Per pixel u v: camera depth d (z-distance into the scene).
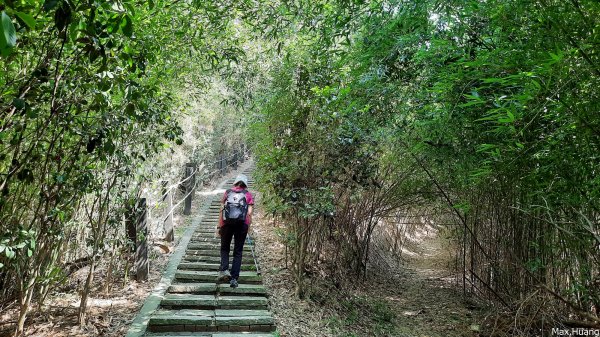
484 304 5.65
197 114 9.05
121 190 4.46
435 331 5.07
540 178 3.16
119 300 4.47
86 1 1.84
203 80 6.98
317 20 4.07
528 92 2.25
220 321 3.91
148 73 4.17
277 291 5.11
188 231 7.29
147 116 3.79
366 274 7.16
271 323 4.01
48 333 3.56
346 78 4.89
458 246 7.17
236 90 7.04
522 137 3.02
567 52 2.11
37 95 2.51
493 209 5.03
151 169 5.81
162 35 3.88
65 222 3.53
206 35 4.63
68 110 2.79
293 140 5.09
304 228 5.21
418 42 3.48
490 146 2.90
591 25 2.05
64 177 2.93
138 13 3.05
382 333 4.82
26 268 3.47
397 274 8.06
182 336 3.70
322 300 5.22
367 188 5.38
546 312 3.99
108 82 2.55
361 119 4.67
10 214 2.98
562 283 4.01
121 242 4.73
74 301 4.32
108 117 3.08
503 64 2.46
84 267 5.20
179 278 5.04
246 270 5.53
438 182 5.57
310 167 5.02
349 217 6.48
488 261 5.24
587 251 3.53
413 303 6.25
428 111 3.78
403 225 10.23
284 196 4.93
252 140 9.01
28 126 3.06
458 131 3.66
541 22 2.28
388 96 4.16
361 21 3.86
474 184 4.42
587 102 2.23
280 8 4.21
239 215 4.87
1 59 2.28
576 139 2.57
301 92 5.03
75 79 2.71
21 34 2.26
